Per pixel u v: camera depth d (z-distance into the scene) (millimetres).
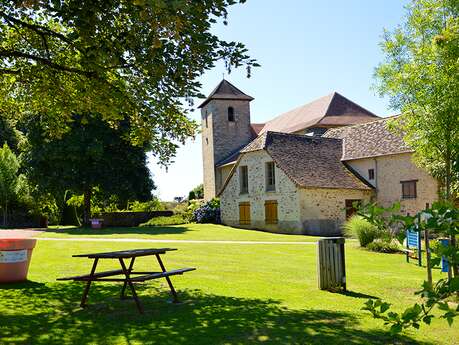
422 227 3092
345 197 29188
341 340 5926
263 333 6211
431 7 9891
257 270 12219
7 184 37625
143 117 8977
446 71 9398
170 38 6879
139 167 34031
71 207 42562
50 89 9727
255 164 31312
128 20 7711
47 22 10070
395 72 10375
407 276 11891
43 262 13180
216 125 45719
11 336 6008
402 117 10820
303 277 11211
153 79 7793
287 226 28641
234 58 7711
